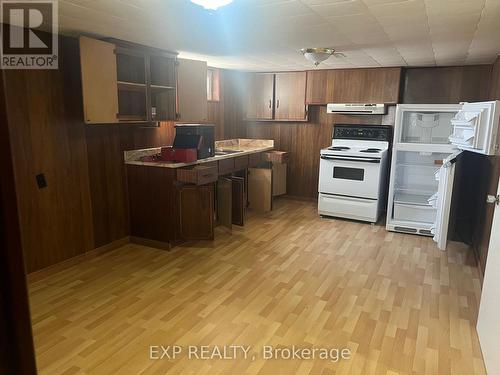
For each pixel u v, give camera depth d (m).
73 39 3.18
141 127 3.99
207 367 2.08
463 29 2.72
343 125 5.38
